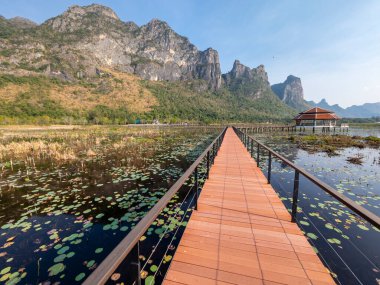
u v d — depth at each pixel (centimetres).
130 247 96
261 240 231
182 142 1591
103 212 406
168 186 560
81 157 974
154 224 355
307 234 324
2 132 2545
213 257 203
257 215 293
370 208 436
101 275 76
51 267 257
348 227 350
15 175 676
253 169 566
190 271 184
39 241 313
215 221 276
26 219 381
